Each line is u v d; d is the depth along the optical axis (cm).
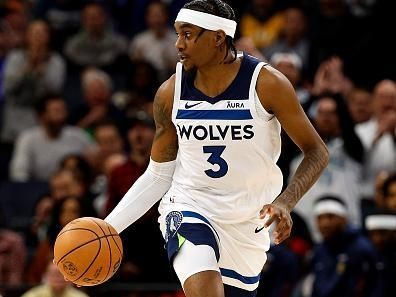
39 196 1870
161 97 897
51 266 1419
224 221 895
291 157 1571
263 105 870
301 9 2177
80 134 1981
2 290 1472
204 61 868
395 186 1617
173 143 917
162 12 2206
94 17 2247
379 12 2161
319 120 1695
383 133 1795
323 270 1545
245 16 2181
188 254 861
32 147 1947
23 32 2294
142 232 1571
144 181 936
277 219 818
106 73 2267
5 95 2117
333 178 1683
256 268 934
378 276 1523
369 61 2153
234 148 878
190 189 902
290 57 1828
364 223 1708
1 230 1667
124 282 1564
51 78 2139
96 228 877
